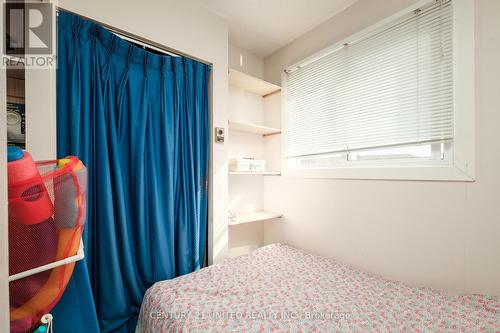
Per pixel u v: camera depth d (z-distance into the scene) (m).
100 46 1.28
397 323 1.02
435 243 1.32
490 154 1.14
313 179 1.99
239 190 2.29
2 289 0.56
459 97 1.23
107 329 1.23
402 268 1.45
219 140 1.81
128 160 1.40
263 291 1.30
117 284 1.26
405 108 1.45
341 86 1.80
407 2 1.43
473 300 1.12
